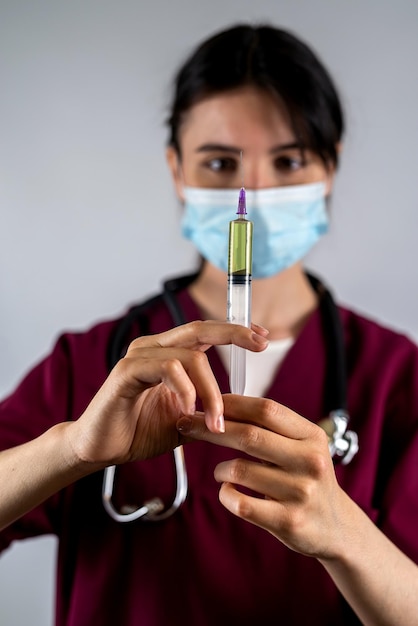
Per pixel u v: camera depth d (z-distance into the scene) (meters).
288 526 0.77
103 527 1.13
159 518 1.10
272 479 0.77
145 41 1.70
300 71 1.13
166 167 1.72
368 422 1.16
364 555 0.84
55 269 1.75
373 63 1.63
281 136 1.13
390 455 1.18
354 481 1.11
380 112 1.64
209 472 1.12
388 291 1.69
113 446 0.82
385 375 1.20
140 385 0.75
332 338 1.21
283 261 1.19
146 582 1.09
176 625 1.07
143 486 1.12
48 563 1.72
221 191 1.17
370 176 1.66
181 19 1.68
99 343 1.25
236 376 0.83
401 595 0.88
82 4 1.70
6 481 0.90
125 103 1.71
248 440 0.77
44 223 1.74
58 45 1.71
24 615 1.73
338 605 1.08
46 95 1.72
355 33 1.63
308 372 1.19
